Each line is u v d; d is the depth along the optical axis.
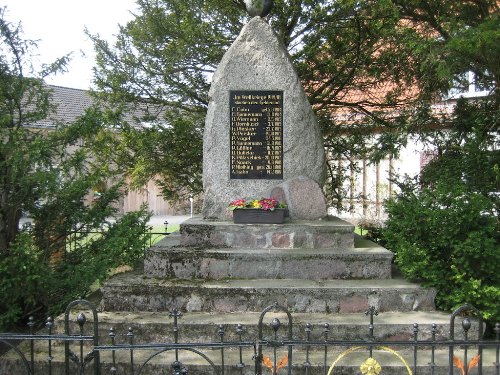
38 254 6.47
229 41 10.97
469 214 5.97
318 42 11.14
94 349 3.97
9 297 6.38
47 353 5.17
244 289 5.79
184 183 11.83
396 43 9.58
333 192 13.27
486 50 6.84
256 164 7.42
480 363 4.03
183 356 5.09
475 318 5.54
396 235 6.29
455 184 6.71
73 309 6.02
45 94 7.14
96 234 7.67
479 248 5.72
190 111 11.66
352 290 5.79
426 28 8.78
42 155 6.64
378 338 5.29
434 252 6.20
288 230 6.69
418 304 5.83
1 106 6.89
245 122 7.42
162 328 5.39
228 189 7.43
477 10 8.29
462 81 8.80
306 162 7.46
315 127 7.52
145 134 10.71
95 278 6.65
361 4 9.90
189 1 10.79
